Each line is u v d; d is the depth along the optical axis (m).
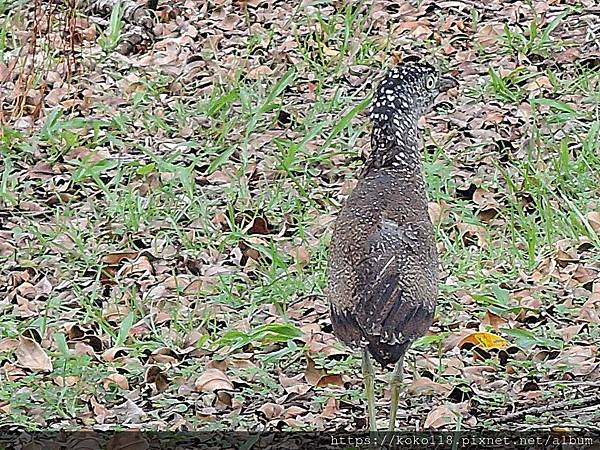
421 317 7.71
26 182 13.14
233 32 16.58
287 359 9.80
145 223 12.12
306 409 9.11
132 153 13.67
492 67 14.97
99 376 9.61
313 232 11.81
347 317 7.76
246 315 10.48
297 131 13.85
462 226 11.59
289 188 12.62
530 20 16.11
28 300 10.98
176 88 15.16
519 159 12.97
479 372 9.42
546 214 11.42
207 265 11.41
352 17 16.25
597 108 13.47
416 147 8.38
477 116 13.82
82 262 11.55
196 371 9.66
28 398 9.36
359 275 7.71
